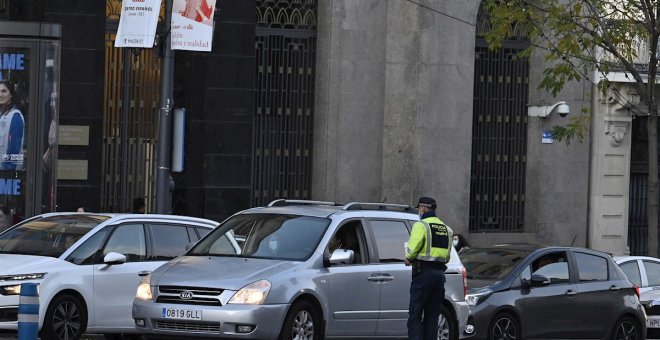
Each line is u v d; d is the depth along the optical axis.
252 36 62.00
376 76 65.50
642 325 46.12
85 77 58.97
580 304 43.78
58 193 58.75
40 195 47.66
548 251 43.88
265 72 64.38
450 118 66.38
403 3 65.31
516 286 42.03
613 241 70.69
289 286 32.16
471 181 68.88
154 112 61.88
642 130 72.44
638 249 72.94
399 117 65.44
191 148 61.56
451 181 66.56
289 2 64.69
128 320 37.62
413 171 65.56
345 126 65.06
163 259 38.72
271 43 64.50
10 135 47.38
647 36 54.12
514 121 69.62
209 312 31.31
